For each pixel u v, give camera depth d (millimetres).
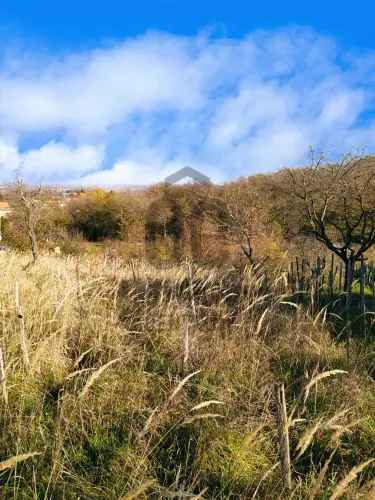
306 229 12078
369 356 3975
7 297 4094
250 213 13070
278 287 5211
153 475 2211
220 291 4883
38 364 2945
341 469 2445
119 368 3180
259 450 2459
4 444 2250
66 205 28516
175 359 3416
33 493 1928
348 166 8961
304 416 2883
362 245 8727
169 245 18844
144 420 2623
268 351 3809
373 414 2988
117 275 5777
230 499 2133
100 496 2018
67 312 3756
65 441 2400
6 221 17125
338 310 6020
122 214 24828
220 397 2906
